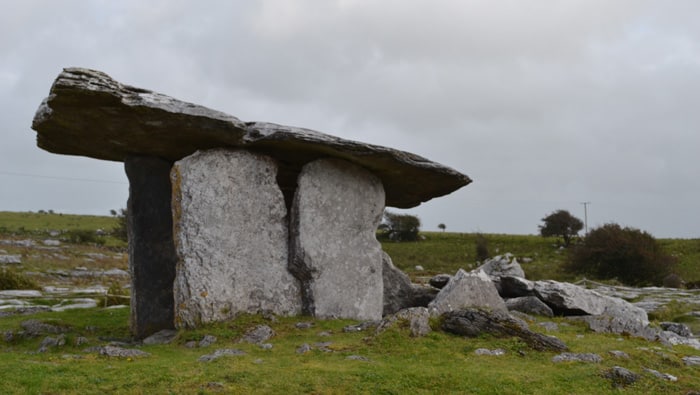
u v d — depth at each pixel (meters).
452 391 8.93
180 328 13.61
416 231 58.31
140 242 14.71
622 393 9.04
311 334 12.69
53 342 12.66
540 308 16.55
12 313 17.91
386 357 10.66
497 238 58.00
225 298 13.88
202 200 14.04
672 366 10.83
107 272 37.62
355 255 15.68
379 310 15.94
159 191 15.07
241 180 14.57
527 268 40.88
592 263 37.06
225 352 10.82
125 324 16.12
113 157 15.54
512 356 10.85
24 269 34.94
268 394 8.66
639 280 35.56
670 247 48.78
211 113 13.57
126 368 9.73
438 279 19.59
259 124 14.48
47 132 13.80
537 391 8.97
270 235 14.84
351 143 14.77
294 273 15.05
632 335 13.44
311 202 15.16
